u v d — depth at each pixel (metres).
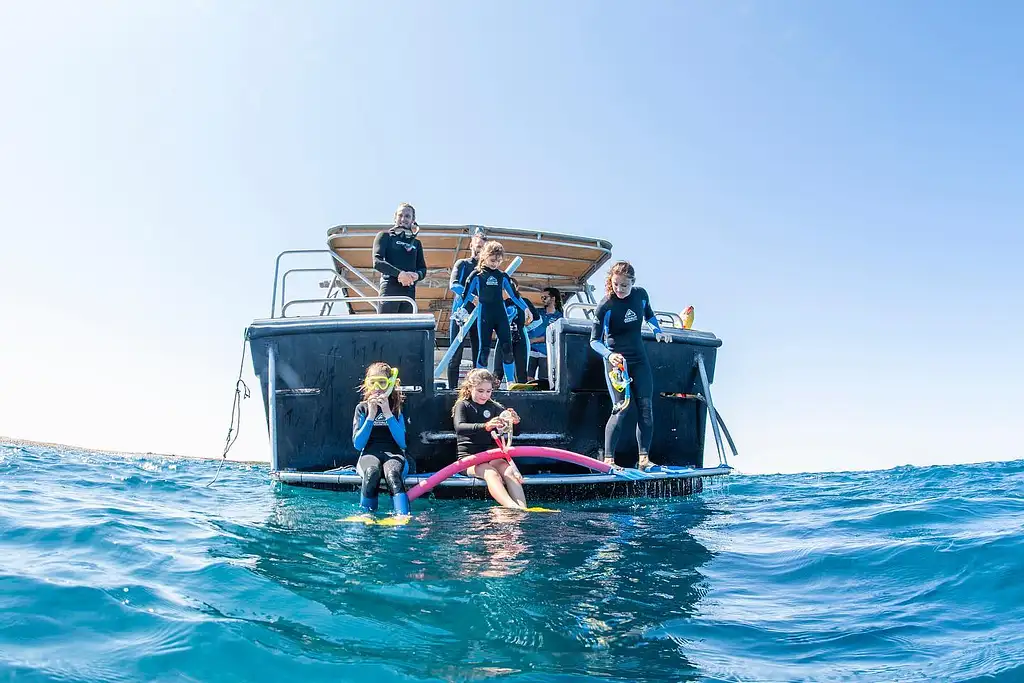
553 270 9.46
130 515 4.25
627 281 5.98
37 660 2.03
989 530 4.11
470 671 2.15
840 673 2.20
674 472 5.90
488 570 3.28
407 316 5.87
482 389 5.61
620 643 2.44
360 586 2.95
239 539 3.75
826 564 3.56
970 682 2.10
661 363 6.62
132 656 2.10
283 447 5.84
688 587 3.16
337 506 5.10
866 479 9.05
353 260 8.79
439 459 5.85
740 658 2.33
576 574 3.29
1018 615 2.71
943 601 2.93
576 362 6.30
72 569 2.91
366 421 5.07
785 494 6.85
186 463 10.66
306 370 5.86
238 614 2.52
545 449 5.43
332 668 2.12
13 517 3.93
